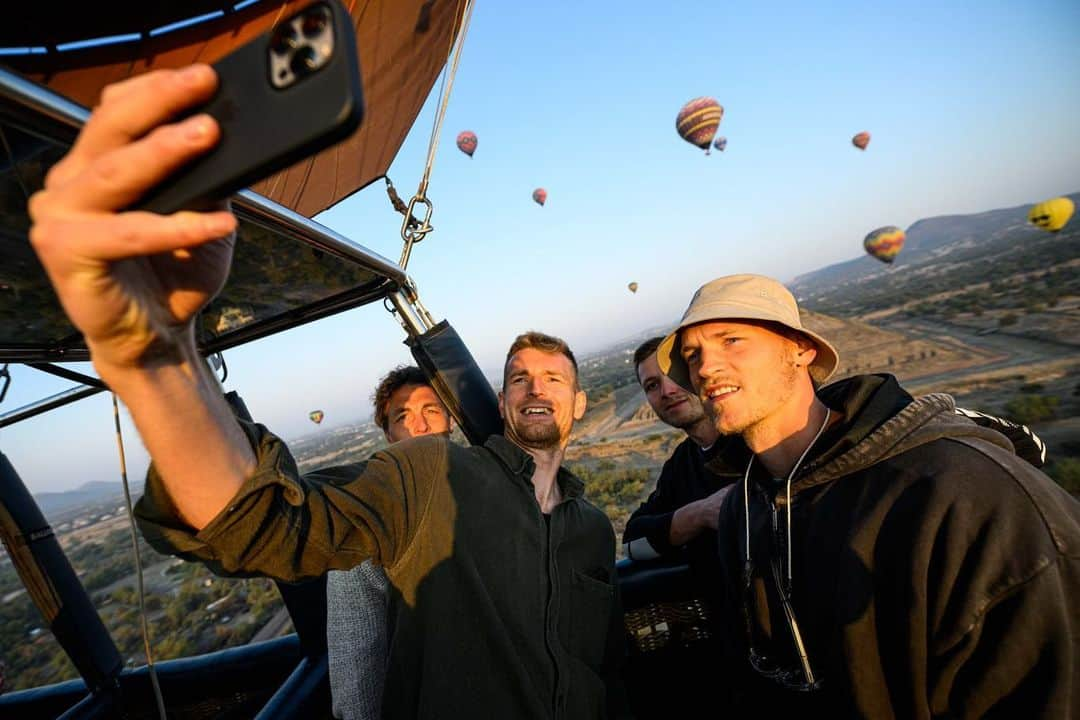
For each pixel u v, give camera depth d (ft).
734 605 6.56
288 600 7.98
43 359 6.31
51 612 8.18
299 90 1.39
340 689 5.74
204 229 1.51
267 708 6.64
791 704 5.63
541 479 7.30
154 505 2.79
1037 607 3.84
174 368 2.30
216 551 2.91
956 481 4.42
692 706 8.74
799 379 6.00
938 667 4.25
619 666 6.76
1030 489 4.22
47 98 2.22
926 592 4.32
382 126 8.57
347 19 1.41
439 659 4.99
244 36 5.48
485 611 5.13
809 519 5.40
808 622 5.26
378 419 9.99
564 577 6.18
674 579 8.93
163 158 1.38
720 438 9.09
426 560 5.15
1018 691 3.86
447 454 5.80
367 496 4.56
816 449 5.57
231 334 7.39
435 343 8.04
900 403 5.35
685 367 7.06
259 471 2.96
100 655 8.50
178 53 5.39
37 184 3.03
